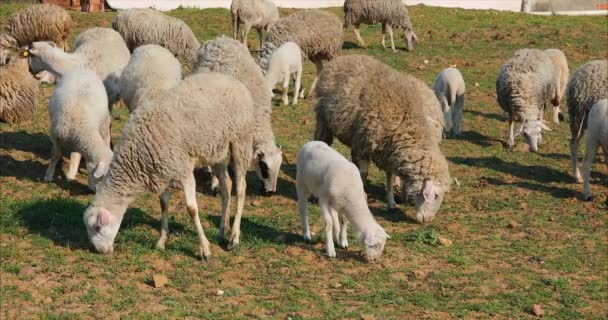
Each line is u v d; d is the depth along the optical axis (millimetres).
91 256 9945
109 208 9789
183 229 11125
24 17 19438
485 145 16625
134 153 9562
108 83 14391
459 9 30562
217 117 9805
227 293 9273
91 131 11828
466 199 13445
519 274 10641
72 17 25578
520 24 28484
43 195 12047
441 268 10625
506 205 13219
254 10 22578
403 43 25188
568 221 12695
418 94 12219
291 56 17906
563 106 20062
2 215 11008
